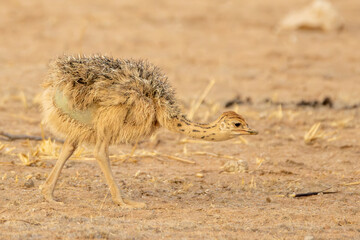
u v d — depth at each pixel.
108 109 25.33
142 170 33.34
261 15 97.62
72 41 74.06
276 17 96.81
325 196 29.19
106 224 23.20
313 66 69.06
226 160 36.25
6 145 36.16
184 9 97.88
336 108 51.44
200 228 23.05
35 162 33.00
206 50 74.75
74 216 24.19
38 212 24.69
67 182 30.08
